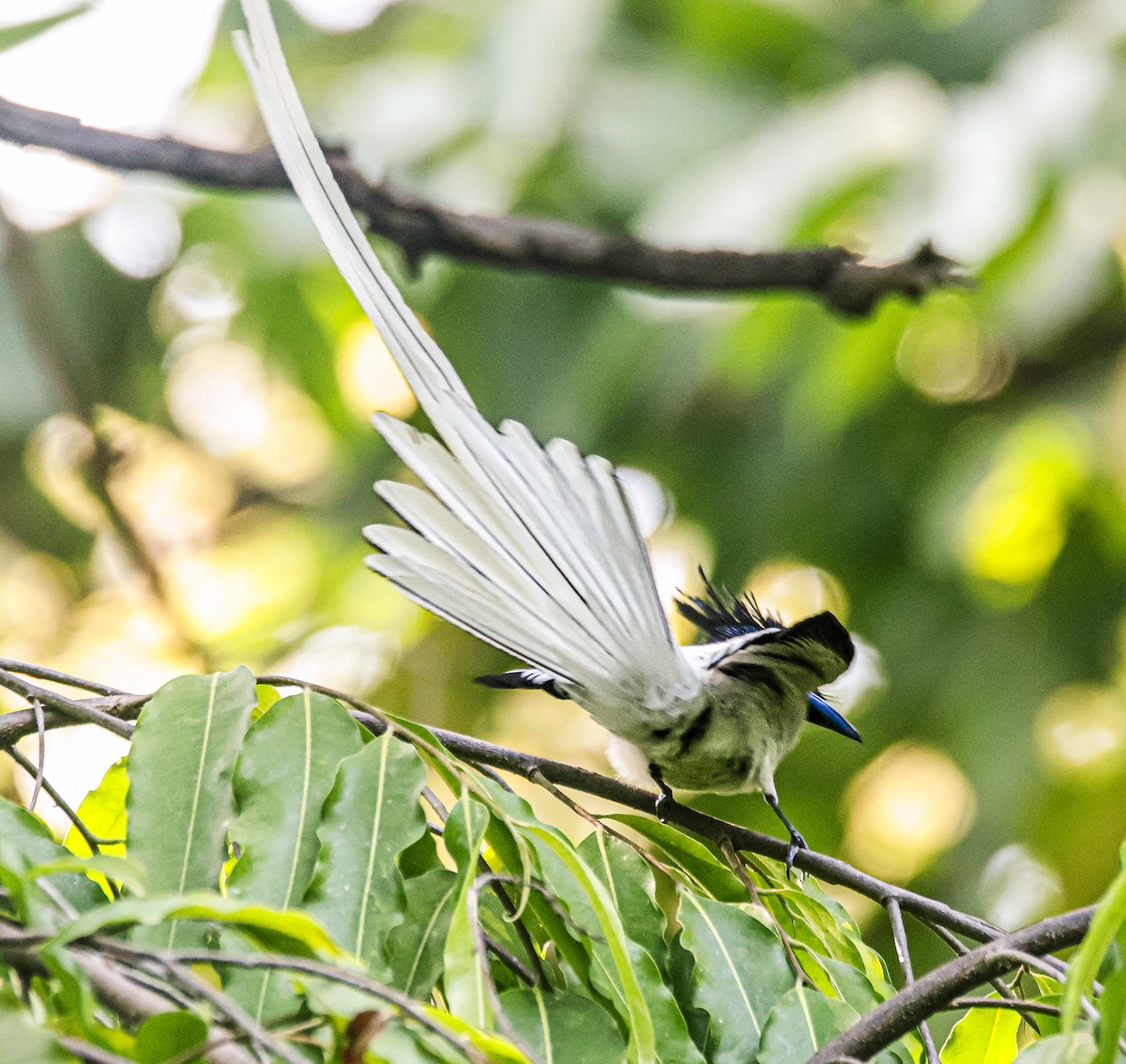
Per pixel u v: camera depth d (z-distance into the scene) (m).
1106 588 11.27
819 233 8.64
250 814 3.73
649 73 11.09
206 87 10.91
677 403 11.58
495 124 10.38
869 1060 3.75
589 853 4.27
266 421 13.16
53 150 5.98
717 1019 3.96
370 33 12.42
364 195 6.48
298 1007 3.35
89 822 4.45
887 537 11.97
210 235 11.60
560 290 11.52
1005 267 8.73
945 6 10.69
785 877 4.78
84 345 12.09
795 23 11.02
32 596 11.81
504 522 4.18
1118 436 10.73
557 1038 3.58
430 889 3.73
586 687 4.75
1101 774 11.06
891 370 11.22
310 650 11.50
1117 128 8.51
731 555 12.13
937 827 11.39
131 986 3.01
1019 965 3.92
